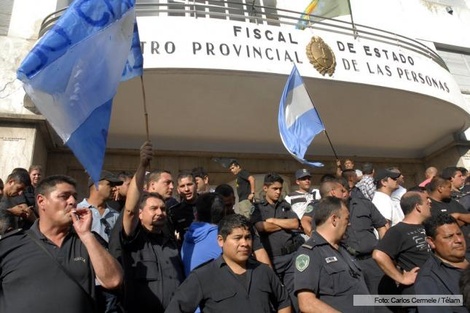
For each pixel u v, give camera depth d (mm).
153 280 2736
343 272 2664
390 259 3311
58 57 2578
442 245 2643
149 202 2986
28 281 2076
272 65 6484
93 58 2752
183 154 8375
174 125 7906
